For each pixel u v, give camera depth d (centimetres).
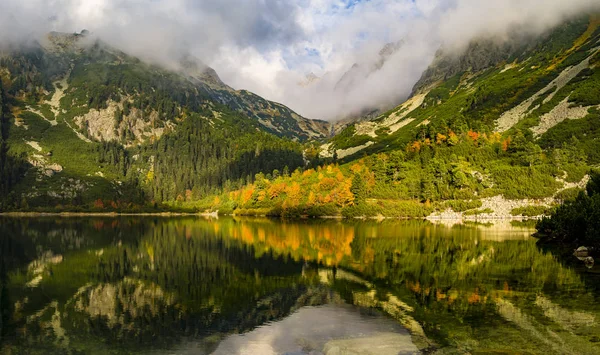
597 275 4069
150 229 11181
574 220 6053
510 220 11844
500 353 2105
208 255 6078
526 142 14775
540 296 3262
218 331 2683
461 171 13725
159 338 2597
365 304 3231
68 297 3709
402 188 14725
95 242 7981
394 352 2181
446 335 2414
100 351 2417
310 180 17638
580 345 2188
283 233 9381
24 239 8588
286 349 2305
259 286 3988
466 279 4006
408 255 5697
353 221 13275
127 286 4125
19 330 2811
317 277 4353
